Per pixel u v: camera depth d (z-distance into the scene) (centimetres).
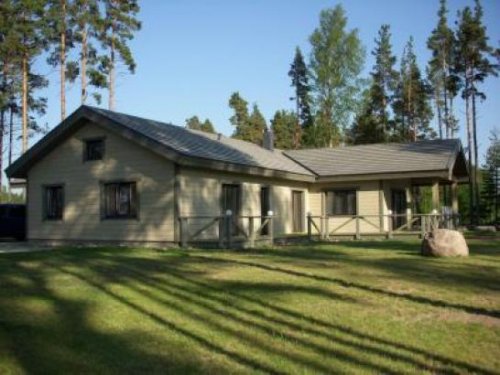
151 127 1850
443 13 4369
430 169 2098
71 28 3145
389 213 2138
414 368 511
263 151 2419
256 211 2030
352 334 618
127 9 3281
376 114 4653
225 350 567
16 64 3150
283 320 677
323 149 2645
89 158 1861
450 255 1245
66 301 783
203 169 1753
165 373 502
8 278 966
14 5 3042
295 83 4853
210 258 1237
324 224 2347
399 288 856
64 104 3167
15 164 1962
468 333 616
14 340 602
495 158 3494
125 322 675
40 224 1969
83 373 504
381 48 4700
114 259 1215
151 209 1692
